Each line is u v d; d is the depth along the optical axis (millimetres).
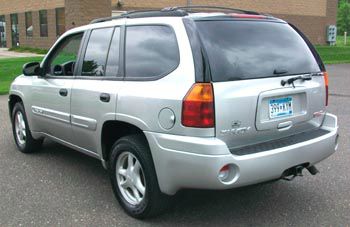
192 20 4016
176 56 3977
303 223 4246
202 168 3686
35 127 6129
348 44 45531
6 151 6711
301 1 39625
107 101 4480
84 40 5148
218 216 4406
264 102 4051
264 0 36500
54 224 4266
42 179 5484
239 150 3885
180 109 3770
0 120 9070
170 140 3824
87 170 5816
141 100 4078
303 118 4398
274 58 4215
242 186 3836
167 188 3955
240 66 3951
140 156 4133
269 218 4359
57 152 6633
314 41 41781
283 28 4547
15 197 4918
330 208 4578
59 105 5355
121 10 29188
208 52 3836
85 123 4887
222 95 3760
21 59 24172
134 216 4359
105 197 4922
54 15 32000
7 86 14750
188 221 4305
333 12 43094
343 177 5473
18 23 37812
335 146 4645
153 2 30188
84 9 27891
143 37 4383
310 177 5473
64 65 5379
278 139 4234
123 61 4496
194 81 3760
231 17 4207
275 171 3957
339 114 9500
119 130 4691
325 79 4699
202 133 3715
